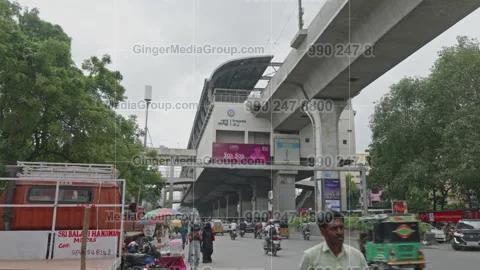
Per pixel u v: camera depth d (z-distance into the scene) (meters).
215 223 50.19
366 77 35.06
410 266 13.42
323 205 40.06
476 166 29.16
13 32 14.30
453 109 32.53
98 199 10.10
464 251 23.77
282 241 34.06
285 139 57.78
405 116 35.75
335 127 41.62
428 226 31.31
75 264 7.79
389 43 27.81
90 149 16.58
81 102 15.79
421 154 35.25
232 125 59.56
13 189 9.85
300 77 40.94
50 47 14.70
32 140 16.58
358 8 26.88
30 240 8.69
